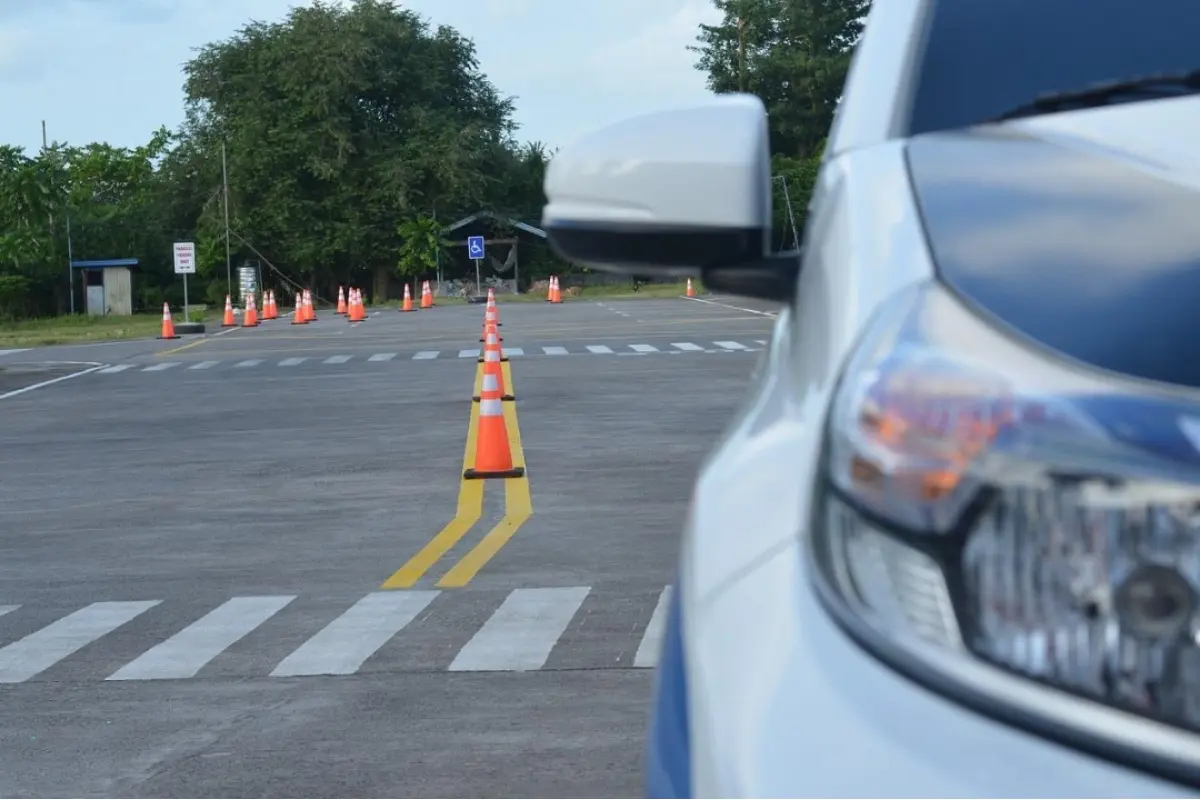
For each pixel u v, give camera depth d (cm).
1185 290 180
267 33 9250
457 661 750
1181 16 279
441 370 2595
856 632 173
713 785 178
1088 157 215
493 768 584
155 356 3331
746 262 261
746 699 177
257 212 8912
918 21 287
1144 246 188
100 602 933
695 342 3119
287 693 706
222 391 2361
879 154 238
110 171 10388
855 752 164
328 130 8825
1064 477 164
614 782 564
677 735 205
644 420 1769
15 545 1152
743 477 207
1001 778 157
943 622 168
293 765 598
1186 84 250
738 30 9425
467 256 9088
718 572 196
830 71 8956
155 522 1230
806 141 9344
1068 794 155
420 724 645
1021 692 162
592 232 262
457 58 9500
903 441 174
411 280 9175
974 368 177
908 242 206
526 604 873
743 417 242
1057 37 279
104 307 7269
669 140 262
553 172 266
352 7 9169
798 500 193
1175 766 154
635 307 5475
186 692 716
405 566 1007
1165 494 160
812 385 208
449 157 8850
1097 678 160
